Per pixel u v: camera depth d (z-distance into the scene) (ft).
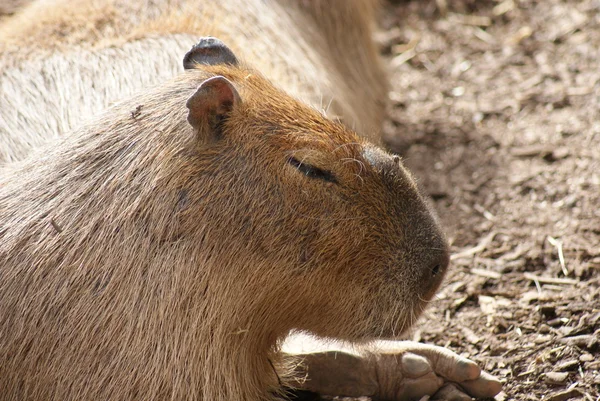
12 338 21.02
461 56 46.75
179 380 21.16
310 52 34.63
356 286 22.43
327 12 37.55
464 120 40.96
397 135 40.88
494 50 46.44
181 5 32.09
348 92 36.42
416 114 42.52
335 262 22.07
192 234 21.35
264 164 21.67
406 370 24.17
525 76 43.37
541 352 25.62
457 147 38.91
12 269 21.25
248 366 22.72
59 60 28.89
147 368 20.95
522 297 28.48
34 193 21.94
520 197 34.24
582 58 43.42
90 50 29.30
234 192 21.56
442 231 23.34
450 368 23.98
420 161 38.47
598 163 34.96
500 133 39.17
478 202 34.63
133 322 20.99
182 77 22.99
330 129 22.45
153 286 21.13
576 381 24.23
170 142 21.74
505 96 42.14
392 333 22.88
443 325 27.91
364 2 39.14
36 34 30.45
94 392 20.86
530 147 37.40
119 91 27.45
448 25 49.75
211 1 32.78
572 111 39.42
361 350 24.71
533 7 48.98
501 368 25.41
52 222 21.34
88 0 32.27
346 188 22.00
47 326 20.93
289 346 25.34
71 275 21.08
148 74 27.86
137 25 30.81
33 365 20.99
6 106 27.25
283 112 22.26
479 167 36.99
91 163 21.91
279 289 22.03
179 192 21.43
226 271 21.54
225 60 24.34
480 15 49.93
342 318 22.77
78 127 23.11
